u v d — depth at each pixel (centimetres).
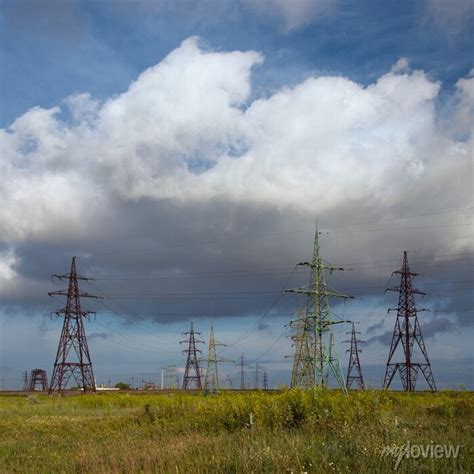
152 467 1552
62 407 5056
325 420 2200
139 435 2456
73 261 8869
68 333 8644
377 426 2005
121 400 5541
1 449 2170
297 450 1527
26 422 3422
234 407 2539
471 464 1350
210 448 1753
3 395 9925
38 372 14688
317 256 5131
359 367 10650
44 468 1686
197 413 2702
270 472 1365
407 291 8481
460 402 2834
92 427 2941
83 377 8625
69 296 8750
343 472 1317
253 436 1992
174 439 2123
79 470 1647
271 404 2466
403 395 4534
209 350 8569
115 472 1516
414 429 2003
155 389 12381
